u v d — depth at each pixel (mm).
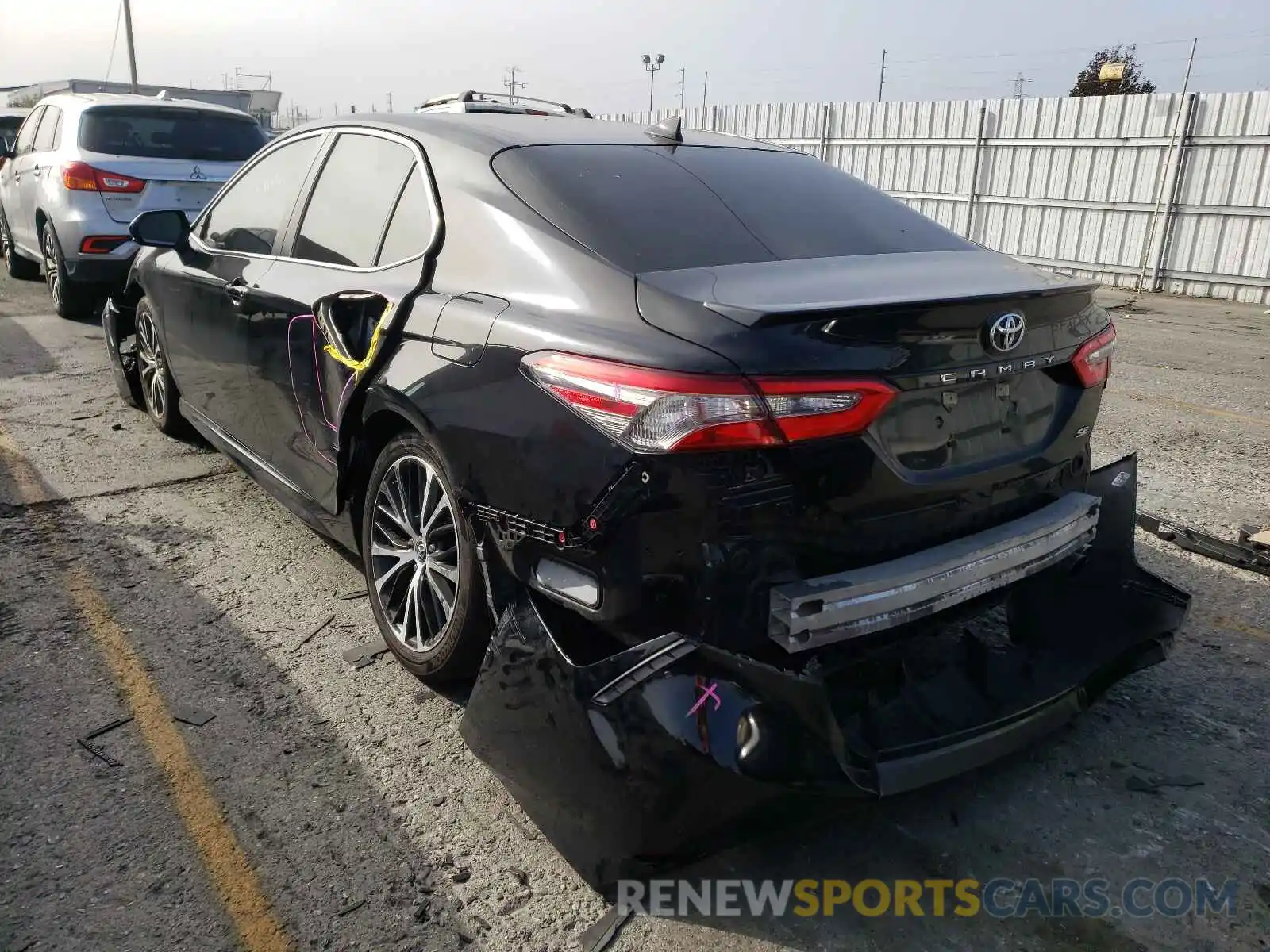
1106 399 6777
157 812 2389
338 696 2914
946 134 14812
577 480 2131
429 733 2750
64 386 6184
